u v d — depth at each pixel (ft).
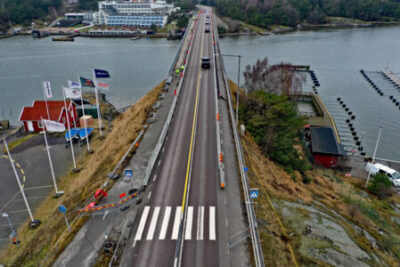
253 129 175.94
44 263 90.07
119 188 120.16
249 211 101.96
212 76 247.91
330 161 183.52
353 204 140.77
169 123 170.50
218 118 171.12
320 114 263.29
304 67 398.42
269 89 222.69
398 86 345.72
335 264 96.89
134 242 93.91
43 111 219.61
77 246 94.02
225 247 91.61
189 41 350.23
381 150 216.13
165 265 86.22
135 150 147.84
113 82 353.92
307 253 98.89
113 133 198.08
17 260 103.40
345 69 411.34
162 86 234.38
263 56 462.19
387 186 154.30
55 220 120.16
